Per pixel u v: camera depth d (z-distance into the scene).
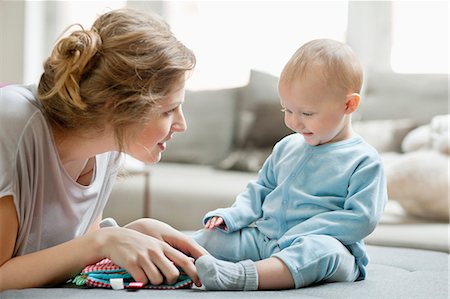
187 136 3.87
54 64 1.09
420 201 2.56
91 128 1.11
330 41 1.29
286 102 1.27
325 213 1.21
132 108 1.07
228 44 4.36
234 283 1.05
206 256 1.06
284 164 1.33
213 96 3.90
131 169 2.94
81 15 4.63
